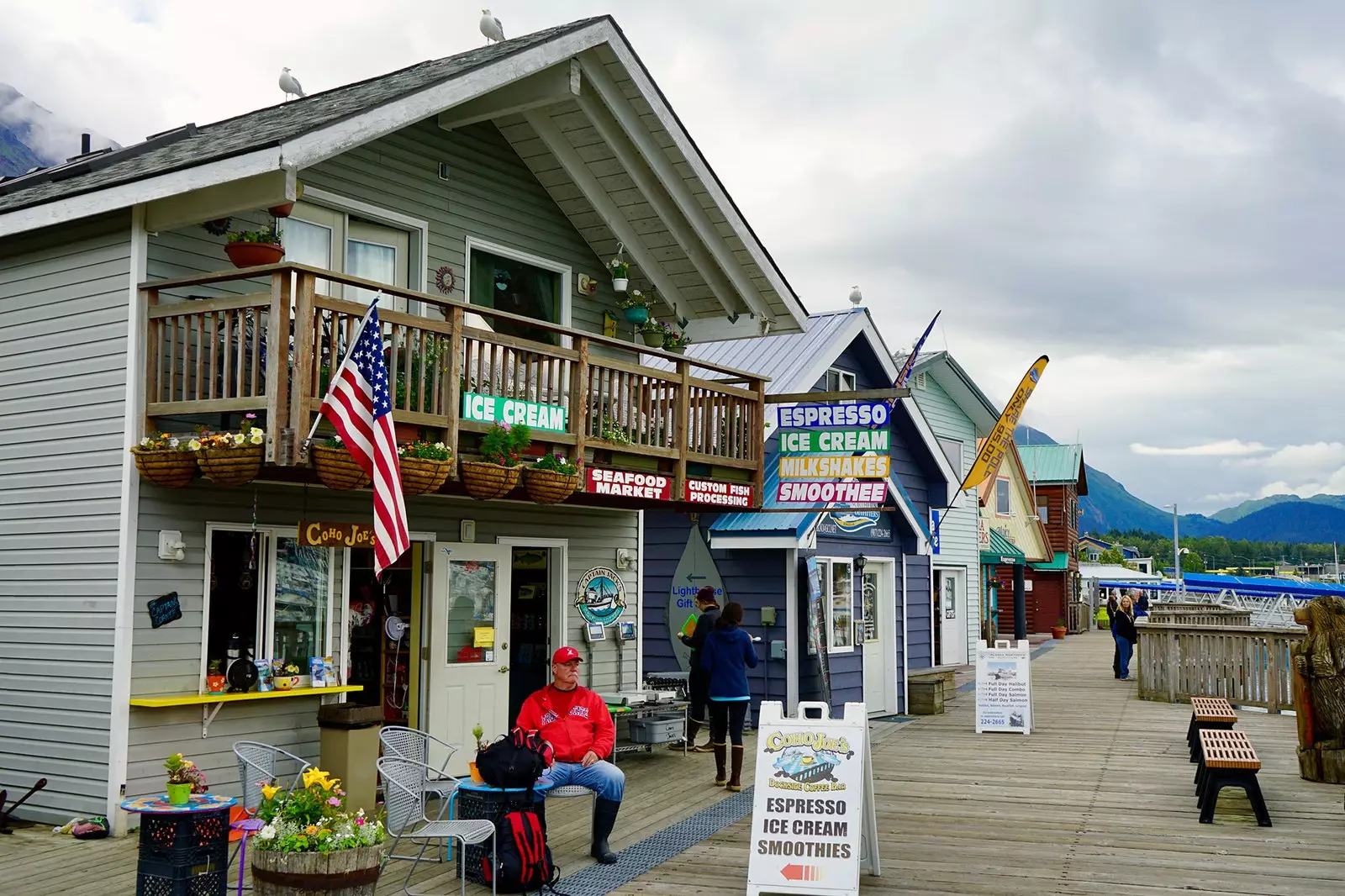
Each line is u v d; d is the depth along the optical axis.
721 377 16.53
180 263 9.27
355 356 8.06
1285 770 12.22
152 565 8.91
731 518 15.70
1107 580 58.09
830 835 7.51
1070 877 7.95
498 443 9.56
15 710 9.33
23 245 9.75
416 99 9.20
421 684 11.05
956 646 27.55
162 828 6.02
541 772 7.73
